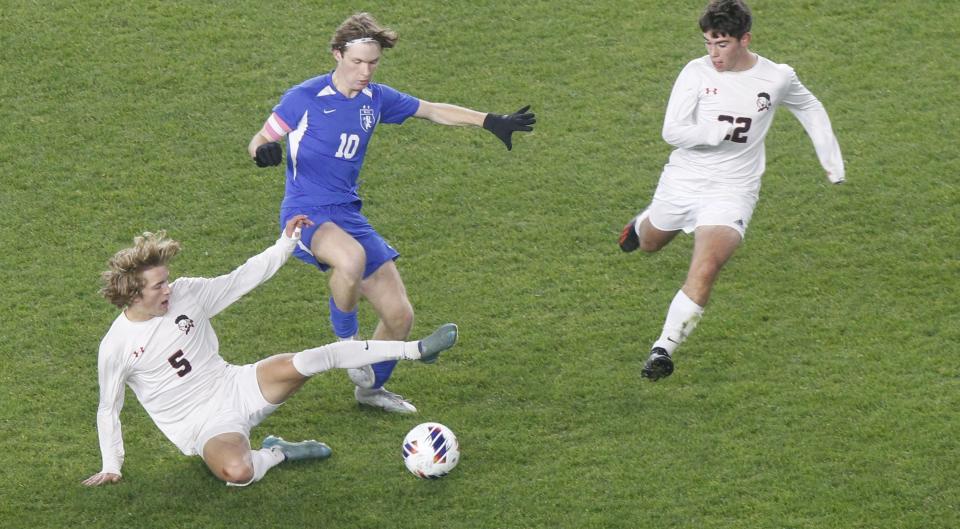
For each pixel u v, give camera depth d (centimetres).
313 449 2827
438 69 4428
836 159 3062
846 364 3112
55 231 3669
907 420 2902
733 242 2888
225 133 4109
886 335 3216
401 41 4562
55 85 4291
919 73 4388
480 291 3462
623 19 4691
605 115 4209
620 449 2861
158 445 2900
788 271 3506
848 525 2608
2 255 3562
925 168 3922
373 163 4006
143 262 2561
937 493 2686
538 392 3070
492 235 3694
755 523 2623
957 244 3575
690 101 2928
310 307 3416
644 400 3027
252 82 4328
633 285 3475
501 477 2783
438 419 2991
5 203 3778
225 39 4538
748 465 2788
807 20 4681
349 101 2852
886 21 4662
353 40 2741
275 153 2733
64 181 3881
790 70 2962
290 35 4562
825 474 2753
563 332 3294
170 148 4038
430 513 2678
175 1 4738
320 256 2850
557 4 4775
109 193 3831
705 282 2830
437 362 3198
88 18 4616
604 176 3938
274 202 3819
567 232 3700
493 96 4294
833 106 4234
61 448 2867
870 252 3569
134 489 2734
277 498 2717
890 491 2697
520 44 4559
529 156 4034
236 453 2636
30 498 2705
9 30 4534
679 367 3144
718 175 2977
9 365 3141
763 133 2962
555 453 2855
